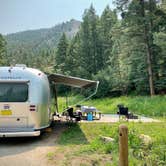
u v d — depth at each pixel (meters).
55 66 66.19
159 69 35.75
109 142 8.90
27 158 7.84
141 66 36.94
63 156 7.83
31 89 10.35
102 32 59.00
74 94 47.97
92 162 7.16
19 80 10.32
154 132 11.84
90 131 12.55
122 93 43.66
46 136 11.65
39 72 10.99
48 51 125.69
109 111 30.02
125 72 41.62
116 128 12.33
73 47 63.78
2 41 57.28
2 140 10.77
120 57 39.91
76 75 57.53
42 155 8.16
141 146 8.27
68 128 13.84
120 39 37.62
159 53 35.38
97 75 47.72
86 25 59.94
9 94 10.18
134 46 35.31
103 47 58.12
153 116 23.45
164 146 8.11
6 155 8.23
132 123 15.32
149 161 6.97
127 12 34.62
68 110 16.72
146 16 34.19
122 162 4.96
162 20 34.47
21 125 10.16
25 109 10.16
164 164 6.86
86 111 18.38
